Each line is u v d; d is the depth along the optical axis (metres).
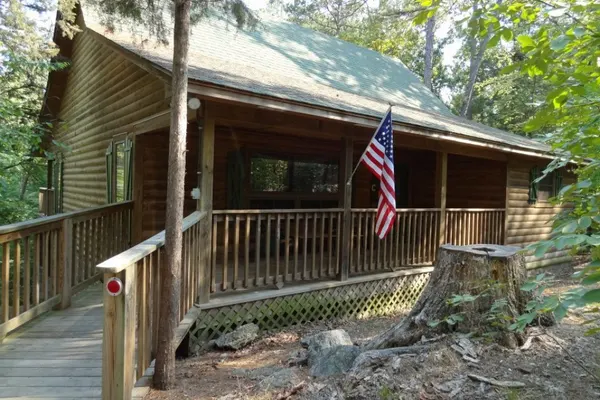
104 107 9.41
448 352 3.28
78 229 5.70
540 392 2.79
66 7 9.80
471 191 10.53
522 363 3.18
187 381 3.74
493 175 10.05
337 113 5.66
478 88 22.12
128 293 2.50
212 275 5.20
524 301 3.66
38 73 13.05
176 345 3.75
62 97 13.71
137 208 7.55
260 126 5.85
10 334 4.38
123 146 8.25
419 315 3.86
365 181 10.41
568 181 12.01
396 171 11.37
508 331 3.45
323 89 8.01
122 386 2.42
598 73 2.29
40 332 4.46
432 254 8.04
